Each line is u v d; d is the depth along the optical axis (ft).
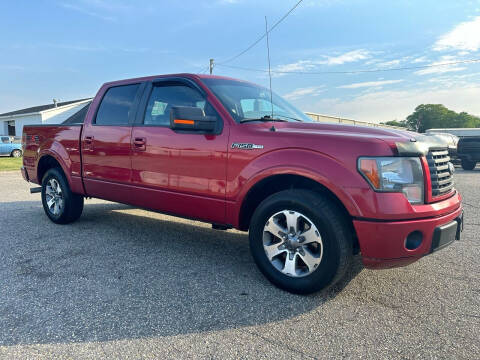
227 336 7.33
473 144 49.21
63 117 106.83
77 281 9.97
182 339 7.20
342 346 7.03
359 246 8.90
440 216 8.65
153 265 11.30
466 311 8.50
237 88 12.11
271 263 9.61
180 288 9.59
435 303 8.91
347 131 9.57
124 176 13.05
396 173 8.17
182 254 12.44
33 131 17.58
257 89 13.01
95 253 12.42
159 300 8.87
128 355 6.66
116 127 13.34
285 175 9.26
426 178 8.52
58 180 15.94
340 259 8.48
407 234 8.12
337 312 8.39
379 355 6.74
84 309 8.38
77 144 14.87
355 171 8.27
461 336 7.42
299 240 9.04
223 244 13.74
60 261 11.59
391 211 7.98
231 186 10.11
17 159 72.79
